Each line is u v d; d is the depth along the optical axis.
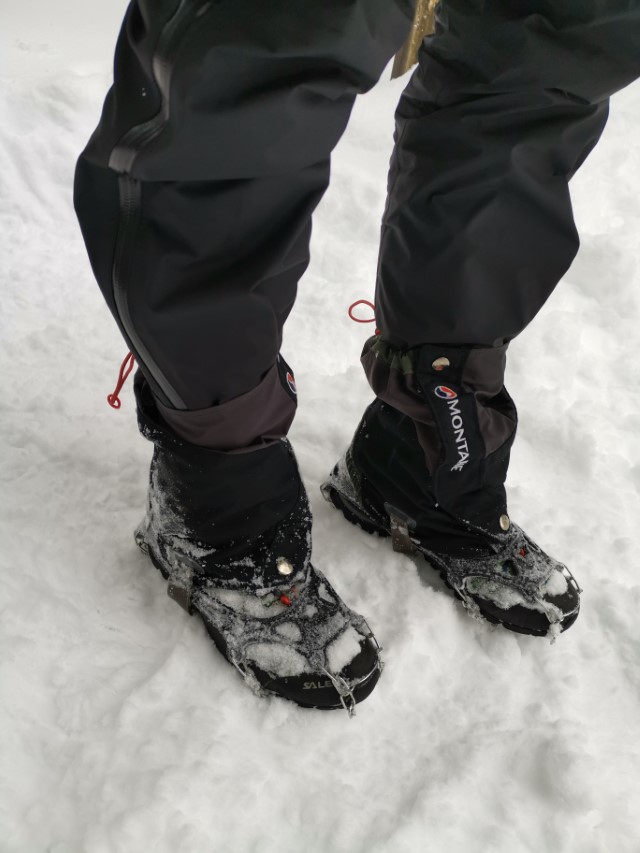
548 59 0.70
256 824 0.74
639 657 0.97
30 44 2.18
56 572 0.95
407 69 2.22
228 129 0.53
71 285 1.51
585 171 2.00
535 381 1.46
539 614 0.93
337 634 0.86
